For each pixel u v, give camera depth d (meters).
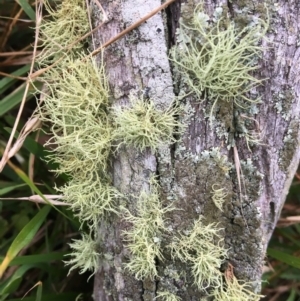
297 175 0.38
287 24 0.22
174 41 0.23
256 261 0.26
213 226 0.25
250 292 0.25
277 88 0.23
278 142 0.25
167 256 0.25
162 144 0.23
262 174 0.25
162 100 0.23
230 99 0.23
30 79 0.27
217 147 0.24
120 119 0.23
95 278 0.30
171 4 0.22
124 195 0.25
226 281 0.25
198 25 0.22
